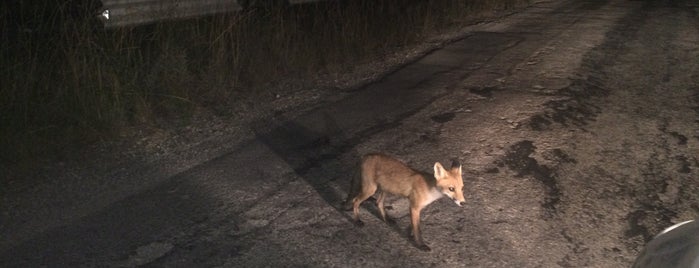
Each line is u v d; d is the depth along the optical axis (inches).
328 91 351.9
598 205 222.1
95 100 279.0
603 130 291.4
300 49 402.0
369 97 339.3
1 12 331.3
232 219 202.8
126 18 367.9
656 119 308.7
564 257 188.5
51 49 308.3
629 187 237.1
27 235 191.9
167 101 306.5
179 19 369.7
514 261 184.7
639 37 503.5
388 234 197.0
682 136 287.9
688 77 384.5
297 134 281.7
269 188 225.5
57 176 233.3
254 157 254.2
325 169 243.0
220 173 237.9
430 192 184.7
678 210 221.6
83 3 341.1
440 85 362.3
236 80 347.6
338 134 281.1
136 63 320.2
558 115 308.3
